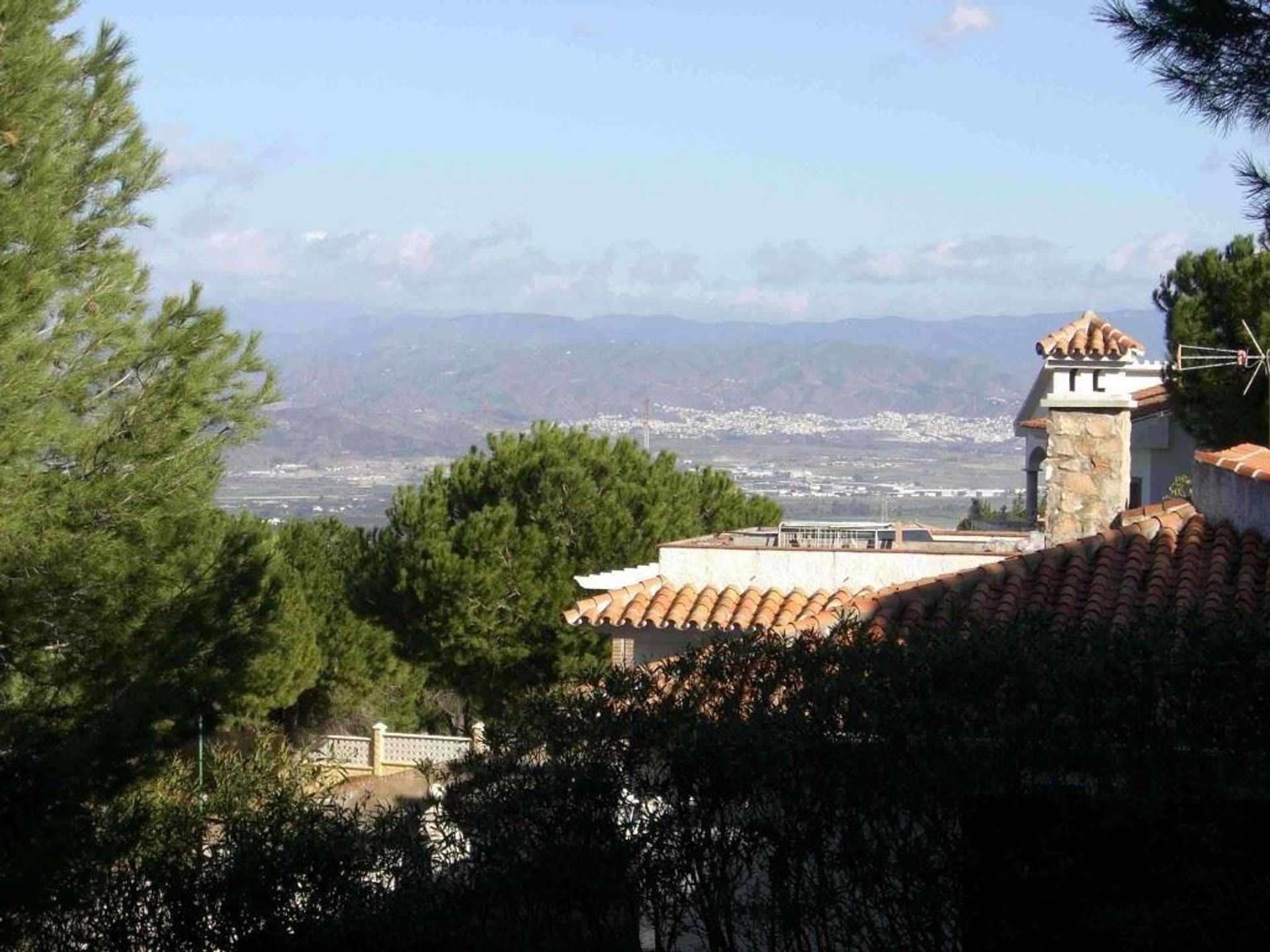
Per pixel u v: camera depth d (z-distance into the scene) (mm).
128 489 15078
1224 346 31375
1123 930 8727
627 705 9750
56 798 12344
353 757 31609
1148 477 37594
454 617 34469
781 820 9344
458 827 9625
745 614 17594
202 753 16641
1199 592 14695
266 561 17094
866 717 9109
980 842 9203
